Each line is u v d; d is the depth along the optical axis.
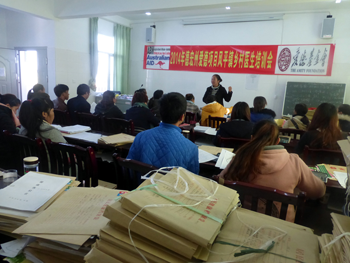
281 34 5.53
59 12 5.05
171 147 1.27
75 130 2.27
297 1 3.52
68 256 0.71
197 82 6.48
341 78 5.24
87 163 1.38
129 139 1.93
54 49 5.28
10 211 0.82
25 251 0.74
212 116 3.46
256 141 1.16
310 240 0.65
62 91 3.46
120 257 0.58
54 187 0.97
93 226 0.73
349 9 5.01
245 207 1.02
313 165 1.70
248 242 0.62
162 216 0.57
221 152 1.66
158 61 6.84
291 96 5.53
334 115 1.84
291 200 0.92
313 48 5.33
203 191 0.72
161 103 1.34
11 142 1.70
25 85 6.07
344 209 0.84
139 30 6.94
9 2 4.33
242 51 5.90
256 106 3.08
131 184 1.24
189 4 3.93
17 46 5.80
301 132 2.51
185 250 0.53
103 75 6.62
